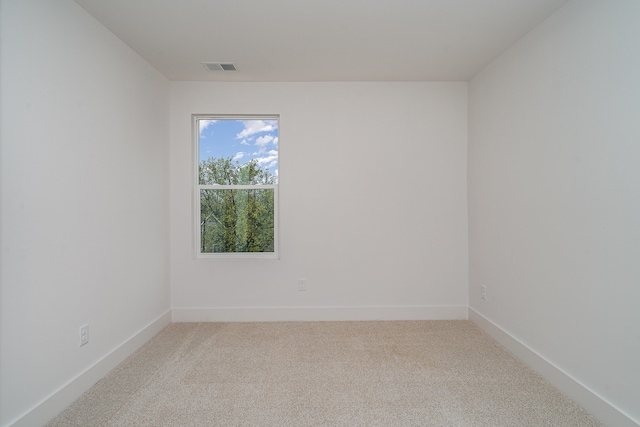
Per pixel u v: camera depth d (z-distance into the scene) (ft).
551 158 6.88
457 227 10.85
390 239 10.82
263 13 6.85
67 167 6.21
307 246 10.79
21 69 5.23
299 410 6.03
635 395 5.10
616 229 5.40
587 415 5.83
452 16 6.96
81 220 6.57
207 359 8.05
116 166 7.75
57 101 5.96
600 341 5.70
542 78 7.14
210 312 10.69
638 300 5.05
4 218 4.97
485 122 9.62
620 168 5.31
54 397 5.85
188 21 7.14
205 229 11.09
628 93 5.16
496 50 8.55
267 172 11.11
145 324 9.13
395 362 7.86
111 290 7.57
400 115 10.78
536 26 7.34
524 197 7.80
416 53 8.72
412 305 10.87
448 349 8.55
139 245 8.79
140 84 8.82
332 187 10.78
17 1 5.15
